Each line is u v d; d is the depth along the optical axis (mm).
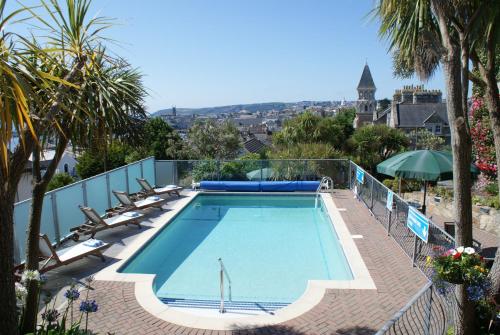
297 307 6543
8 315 3490
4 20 2730
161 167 17453
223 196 16812
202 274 9133
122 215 11594
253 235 12180
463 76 5352
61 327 4848
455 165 4980
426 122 48906
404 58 5949
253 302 7422
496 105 5617
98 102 4461
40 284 4934
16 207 8539
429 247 7586
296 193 16500
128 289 7375
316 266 9531
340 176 17266
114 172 13602
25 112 2672
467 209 4992
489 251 8109
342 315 6258
